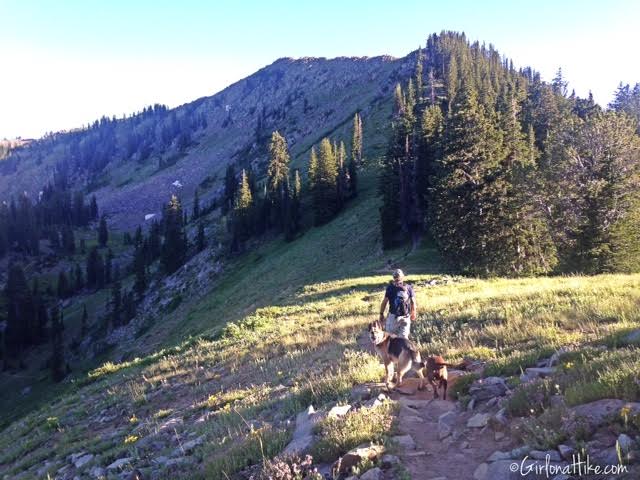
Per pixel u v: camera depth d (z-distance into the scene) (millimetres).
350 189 90562
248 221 96375
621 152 35656
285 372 12938
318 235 77250
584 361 6820
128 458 9273
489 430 6020
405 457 5547
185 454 8312
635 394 5262
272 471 5617
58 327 98688
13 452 14234
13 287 96812
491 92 76062
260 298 56094
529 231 39188
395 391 8469
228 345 20062
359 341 14797
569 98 84938
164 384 15945
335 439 6016
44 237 175625
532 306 14391
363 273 45031
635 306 11633
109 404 15539
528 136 57312
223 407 11148
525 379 7203
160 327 76750
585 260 34750
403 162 57594
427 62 148000
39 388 78000
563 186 37219
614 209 34312
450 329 13484
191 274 94250
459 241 40844
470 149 40812
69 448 12055
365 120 146500
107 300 109500
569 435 4969
